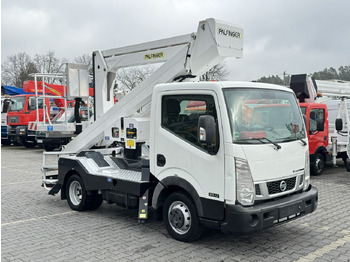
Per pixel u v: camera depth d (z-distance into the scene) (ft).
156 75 20.47
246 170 14.79
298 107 18.24
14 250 16.44
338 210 22.75
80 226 19.90
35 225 20.15
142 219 18.01
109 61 24.57
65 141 51.75
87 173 21.48
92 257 15.52
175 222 17.08
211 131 14.53
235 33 19.34
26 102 61.21
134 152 21.49
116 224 20.18
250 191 14.82
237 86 15.87
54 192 24.34
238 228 14.47
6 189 30.12
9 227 19.81
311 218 21.01
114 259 15.26
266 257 15.30
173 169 16.78
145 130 20.38
